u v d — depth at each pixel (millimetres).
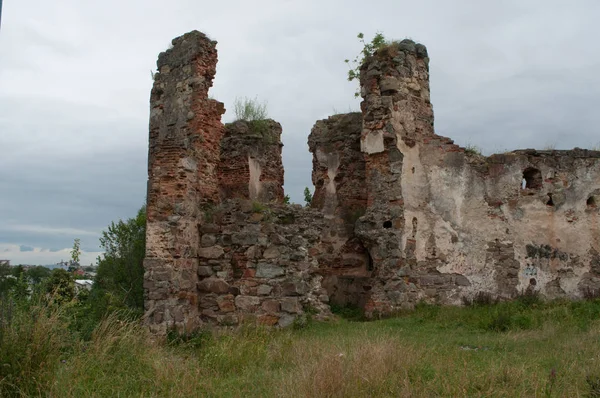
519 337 10383
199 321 11961
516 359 8188
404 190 14461
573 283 16172
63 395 6094
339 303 15984
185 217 11859
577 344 9188
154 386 6801
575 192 16703
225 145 17250
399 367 7035
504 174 16016
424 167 15070
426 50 16016
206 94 12781
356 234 14789
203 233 12555
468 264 15055
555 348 9086
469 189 15500
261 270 12055
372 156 14883
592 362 7594
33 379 6305
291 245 12234
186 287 11742
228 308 11953
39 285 11820
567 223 16453
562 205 16500
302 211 12969
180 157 12031
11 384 6109
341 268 16406
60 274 13031
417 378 6750
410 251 14289
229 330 11094
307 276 12328
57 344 7125
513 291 15445
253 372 7668
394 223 14211
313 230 12930
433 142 15352
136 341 8078
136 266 17391
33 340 6824
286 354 8531
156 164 12203
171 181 11961
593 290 16188
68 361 7082
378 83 15047
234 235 12305
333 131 18250
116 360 7434
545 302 14969
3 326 6910
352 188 17453
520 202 16062
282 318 11711
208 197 12938
